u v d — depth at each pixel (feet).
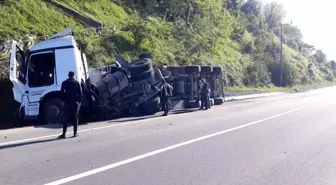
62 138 40.88
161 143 37.27
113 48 99.04
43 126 52.31
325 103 98.48
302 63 297.74
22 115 57.00
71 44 57.11
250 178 24.73
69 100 41.55
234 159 30.27
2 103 64.08
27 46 76.79
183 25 146.41
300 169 27.17
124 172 25.99
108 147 35.29
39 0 98.22
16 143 37.86
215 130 46.57
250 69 184.55
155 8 150.10
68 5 108.58
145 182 23.61
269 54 233.55
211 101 90.68
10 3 88.33
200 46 144.25
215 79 94.94
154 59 110.01
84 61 61.57
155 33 126.82
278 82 222.28
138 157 30.78
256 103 102.83
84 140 39.52
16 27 81.82
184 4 159.84
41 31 86.07
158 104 70.08
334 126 50.47
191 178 24.62
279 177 25.03
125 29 113.19
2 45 74.02
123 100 67.21
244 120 58.03
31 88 56.70
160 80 70.33
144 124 53.88
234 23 196.85
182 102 80.84
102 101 62.39
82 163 28.68
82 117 60.59
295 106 89.15
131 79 67.97
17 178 24.50
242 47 203.31
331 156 31.53
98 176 24.91
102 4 124.57
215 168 27.30
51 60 57.11
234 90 149.07
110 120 61.21
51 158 30.55
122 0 139.03
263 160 29.96
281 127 49.57
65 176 24.90
